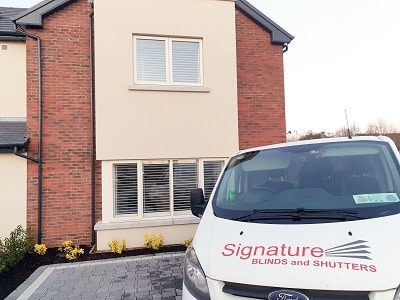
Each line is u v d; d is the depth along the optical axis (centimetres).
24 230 797
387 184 291
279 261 223
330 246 226
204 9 878
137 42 845
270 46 1003
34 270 660
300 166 346
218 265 238
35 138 849
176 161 854
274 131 988
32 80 858
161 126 834
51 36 875
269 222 270
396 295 198
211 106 869
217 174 880
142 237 802
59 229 850
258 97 982
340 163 333
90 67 888
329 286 205
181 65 869
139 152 820
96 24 814
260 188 340
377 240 226
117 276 588
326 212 272
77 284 552
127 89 820
